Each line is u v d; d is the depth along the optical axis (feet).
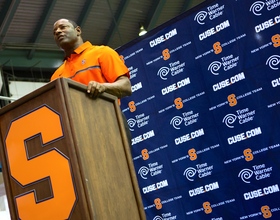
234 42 16.51
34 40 35.70
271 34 15.85
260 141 15.90
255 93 16.05
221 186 16.56
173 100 17.75
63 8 34.14
